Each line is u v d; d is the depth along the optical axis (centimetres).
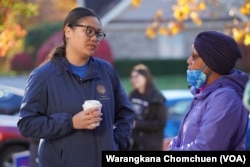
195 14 1542
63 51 727
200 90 666
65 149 699
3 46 1346
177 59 6312
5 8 1273
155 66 6278
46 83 706
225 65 639
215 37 643
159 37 6269
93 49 715
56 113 700
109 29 6003
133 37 6144
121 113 765
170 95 1708
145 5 5925
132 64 6175
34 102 707
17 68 5816
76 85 708
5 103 1711
